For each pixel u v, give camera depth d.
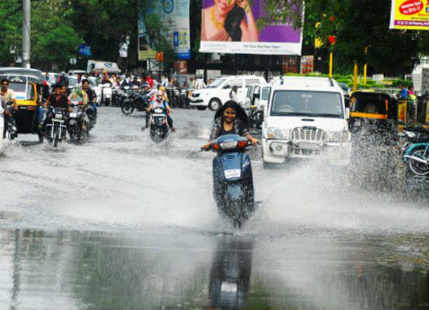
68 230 14.45
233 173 15.28
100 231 14.43
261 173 26.30
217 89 73.38
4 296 9.51
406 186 23.92
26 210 16.66
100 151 31.31
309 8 42.41
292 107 28.56
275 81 30.72
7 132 33.09
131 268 11.20
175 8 87.50
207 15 82.06
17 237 13.52
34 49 99.56
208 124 52.28
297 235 14.46
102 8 100.88
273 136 27.39
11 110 32.84
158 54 86.06
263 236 14.28
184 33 87.31
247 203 15.39
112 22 101.81
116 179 22.69
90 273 10.82
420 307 9.28
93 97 41.34
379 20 39.31
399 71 42.34
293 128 27.31
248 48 81.56
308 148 27.16
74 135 34.81
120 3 99.69
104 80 76.31
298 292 9.92
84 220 15.63
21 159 27.23
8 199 18.16
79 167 25.39
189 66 101.31
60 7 102.75
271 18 43.47
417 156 25.22
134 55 105.62
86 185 21.17
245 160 15.59
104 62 99.94
